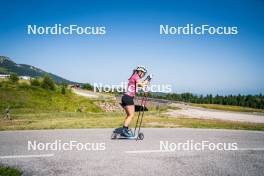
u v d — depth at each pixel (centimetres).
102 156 627
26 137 864
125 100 836
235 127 1241
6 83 4003
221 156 647
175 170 526
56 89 4284
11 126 1119
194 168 542
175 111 2938
